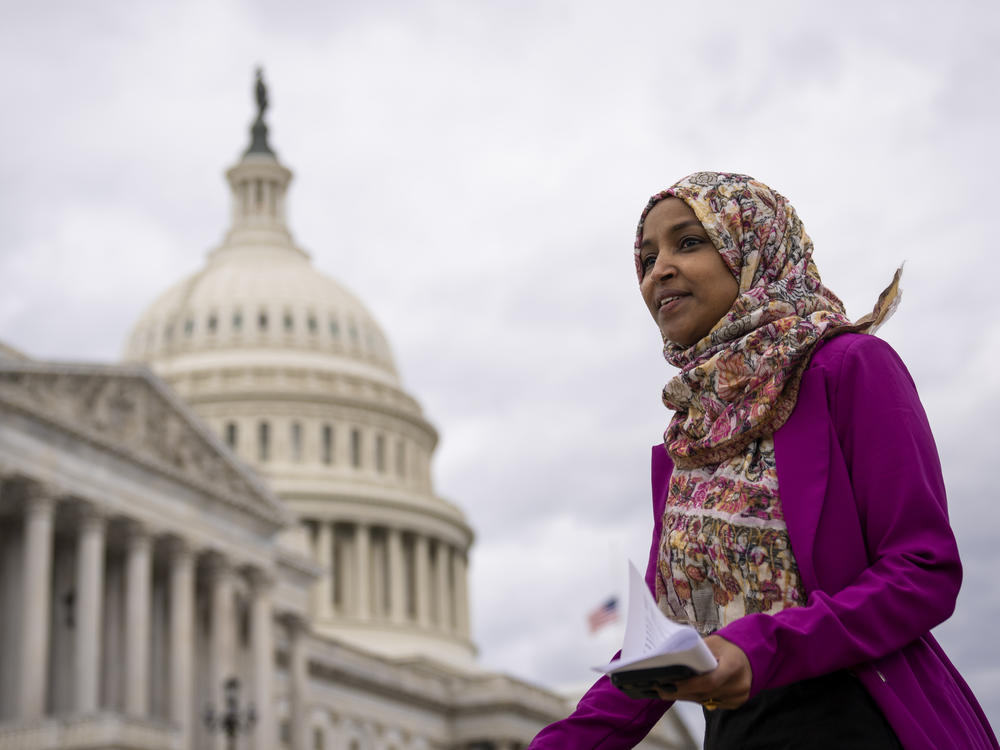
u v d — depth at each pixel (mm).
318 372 147500
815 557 4797
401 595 140625
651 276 5355
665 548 5266
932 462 4793
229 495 85188
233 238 163375
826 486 4832
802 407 4957
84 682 70875
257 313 151375
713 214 5258
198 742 83188
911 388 4973
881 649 4453
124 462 77062
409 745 121438
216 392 142625
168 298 156750
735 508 4992
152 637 83188
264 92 171500
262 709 86688
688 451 5215
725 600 5070
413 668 124500
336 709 112875
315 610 136000
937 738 4555
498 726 126625
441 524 147375
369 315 161250
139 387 79438
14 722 66125
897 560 4598
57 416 72125
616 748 5461
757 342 5020
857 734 4602
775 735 4746
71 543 78188
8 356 74375
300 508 137500
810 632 4328
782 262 5281
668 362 5492
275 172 166750
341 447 144000
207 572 85125
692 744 144875
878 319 5281
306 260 164625
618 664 3996
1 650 71938
